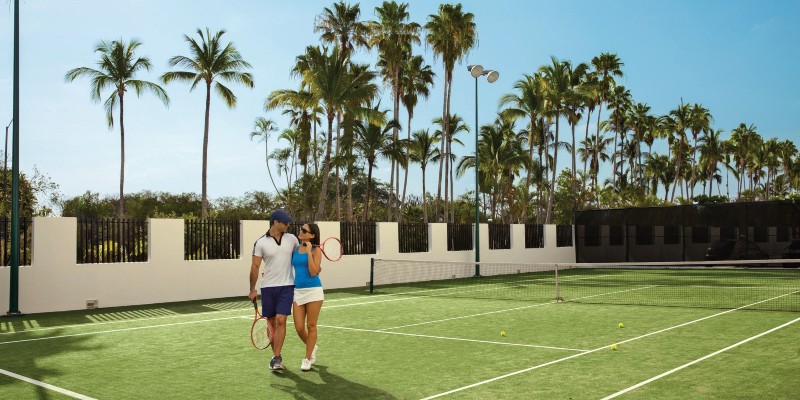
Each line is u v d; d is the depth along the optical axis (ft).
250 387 23.22
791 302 49.78
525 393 21.81
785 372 24.35
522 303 51.72
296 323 26.12
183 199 182.60
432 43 145.28
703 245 100.12
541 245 106.42
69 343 33.68
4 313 48.16
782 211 93.04
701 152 303.89
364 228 76.64
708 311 44.57
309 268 25.90
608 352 29.30
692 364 26.16
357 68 142.61
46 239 50.29
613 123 268.62
